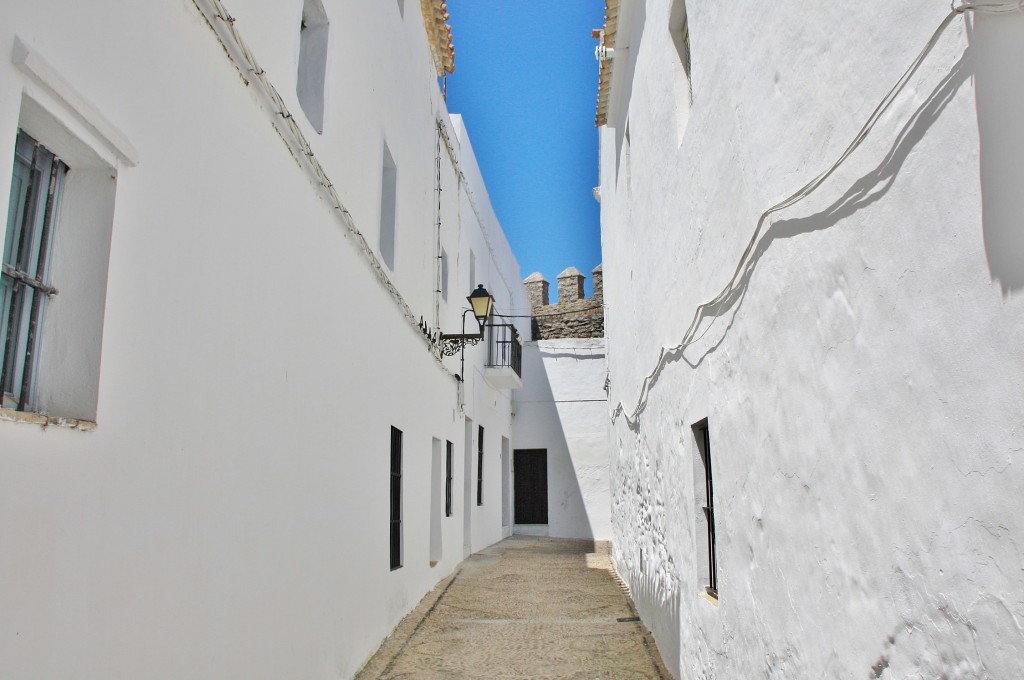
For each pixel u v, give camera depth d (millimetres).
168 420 2852
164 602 2797
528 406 17766
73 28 2283
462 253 12172
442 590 9133
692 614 4832
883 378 2158
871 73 2193
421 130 8898
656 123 5883
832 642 2537
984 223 1683
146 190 2703
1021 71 1556
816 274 2617
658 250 6008
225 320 3391
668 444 5816
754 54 3262
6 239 2252
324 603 4797
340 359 5258
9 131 1995
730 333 3760
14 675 1968
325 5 4957
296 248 4371
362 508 5816
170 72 2912
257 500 3734
